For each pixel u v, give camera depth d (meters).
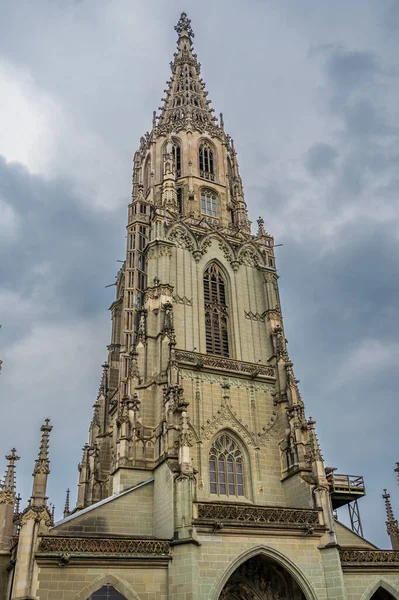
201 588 43.75
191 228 77.38
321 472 55.66
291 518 50.75
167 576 44.09
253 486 58.91
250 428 62.81
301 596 50.53
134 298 72.06
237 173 93.75
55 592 40.34
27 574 40.09
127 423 57.41
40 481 44.38
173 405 54.91
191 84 105.50
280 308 75.56
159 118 100.25
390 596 53.47
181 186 87.62
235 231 82.88
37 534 41.91
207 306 72.56
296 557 48.88
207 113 100.38
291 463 59.69
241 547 46.88
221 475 59.00
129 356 67.88
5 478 50.72
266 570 52.28
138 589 42.75
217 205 88.06
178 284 71.19
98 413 77.31
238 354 69.56
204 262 75.25
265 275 77.94
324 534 51.06
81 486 72.50
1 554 46.34
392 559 53.41
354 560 51.84
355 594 50.22
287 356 69.00
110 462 72.19
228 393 64.06
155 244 73.38
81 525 49.00
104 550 43.41
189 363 63.66
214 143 94.75
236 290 75.19
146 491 52.62
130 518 50.91
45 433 47.34
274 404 65.75
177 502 47.12
